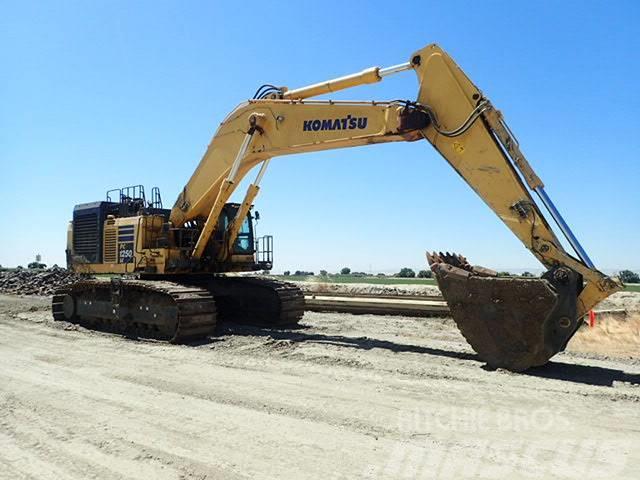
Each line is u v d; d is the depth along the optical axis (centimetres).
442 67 855
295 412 582
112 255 1341
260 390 671
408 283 3114
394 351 915
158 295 1117
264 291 1269
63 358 901
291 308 1255
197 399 638
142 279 1291
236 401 625
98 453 474
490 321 775
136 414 583
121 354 936
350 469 434
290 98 1076
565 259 748
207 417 569
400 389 668
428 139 866
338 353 897
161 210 1364
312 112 1017
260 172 1221
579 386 678
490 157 809
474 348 793
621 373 754
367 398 630
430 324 1379
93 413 588
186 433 521
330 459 454
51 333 1210
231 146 1159
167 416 574
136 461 456
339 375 745
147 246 1278
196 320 1062
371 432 517
